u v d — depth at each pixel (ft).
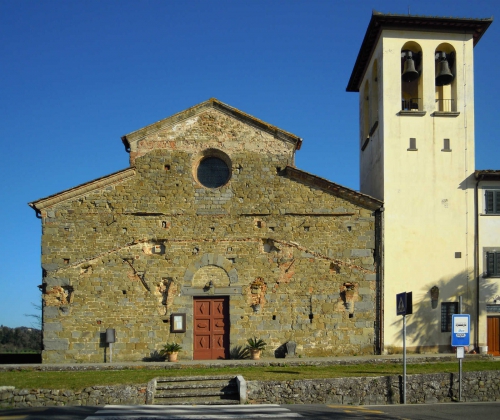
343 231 96.02
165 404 64.75
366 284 94.94
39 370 82.12
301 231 95.71
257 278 94.38
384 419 55.88
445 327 95.35
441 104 107.45
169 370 80.33
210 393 68.03
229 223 95.35
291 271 94.68
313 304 94.02
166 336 92.07
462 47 102.27
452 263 96.68
